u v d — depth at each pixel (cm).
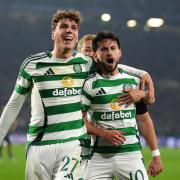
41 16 9731
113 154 1154
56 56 1097
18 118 7700
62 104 1085
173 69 9538
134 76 1173
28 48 9406
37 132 1088
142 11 9894
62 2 9819
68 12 1088
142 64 9638
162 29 9850
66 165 1073
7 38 9412
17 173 2878
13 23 9600
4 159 4081
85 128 1114
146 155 4522
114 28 9756
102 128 1146
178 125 8600
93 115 1160
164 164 3719
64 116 1084
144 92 1158
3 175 2748
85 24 9706
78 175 1084
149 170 1191
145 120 1184
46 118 1083
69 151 1075
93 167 1162
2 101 8500
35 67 1088
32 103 1102
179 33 9869
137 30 9794
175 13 9894
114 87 1153
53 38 1113
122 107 1151
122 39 9706
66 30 1080
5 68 8988
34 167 1092
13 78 8875
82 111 1140
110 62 1140
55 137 1081
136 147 1160
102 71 1155
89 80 1142
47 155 1080
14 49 9325
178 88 9188
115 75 1160
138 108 1179
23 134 7469
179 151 5597
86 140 1126
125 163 1153
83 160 1166
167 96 9050
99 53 1139
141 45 9725
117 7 9869
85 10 9775
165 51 9712
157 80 9381
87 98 1144
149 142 1188
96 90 1144
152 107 8875
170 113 8812
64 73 1094
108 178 1166
